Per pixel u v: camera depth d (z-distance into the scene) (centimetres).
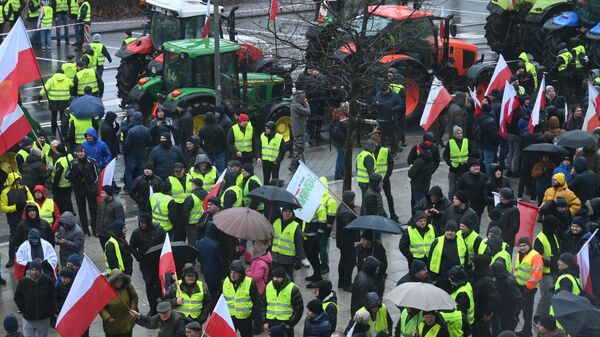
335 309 3978
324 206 4984
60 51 10169
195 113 6975
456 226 4447
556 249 4588
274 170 6241
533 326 4656
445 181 6688
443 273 4450
